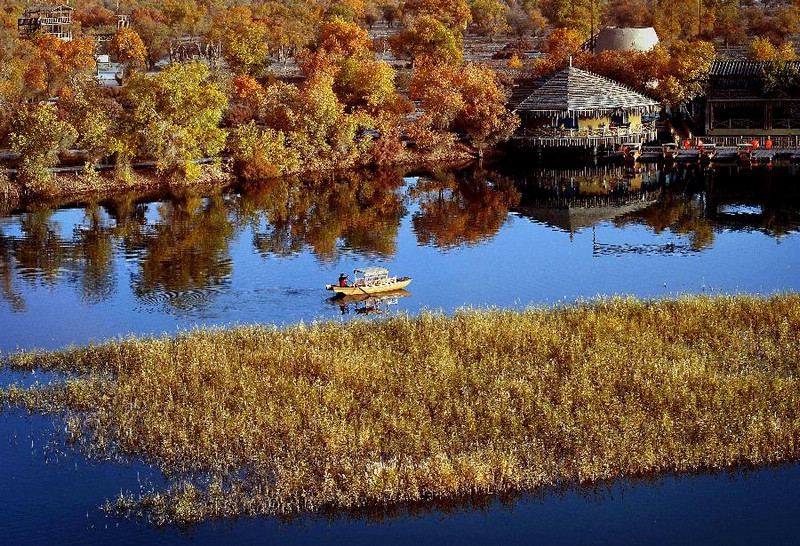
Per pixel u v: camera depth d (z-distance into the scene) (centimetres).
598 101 11219
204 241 7756
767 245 7406
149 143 9850
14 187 9438
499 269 6881
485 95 11675
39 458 4062
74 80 11588
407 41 15712
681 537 3575
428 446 4041
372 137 11688
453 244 7656
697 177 10300
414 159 11644
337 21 15688
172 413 4322
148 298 6222
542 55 17475
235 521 3638
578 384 4522
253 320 5747
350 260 7169
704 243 7525
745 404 4312
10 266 7012
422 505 3741
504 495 3800
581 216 8625
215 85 10856
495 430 4116
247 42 14662
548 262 7056
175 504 3697
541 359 4822
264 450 4019
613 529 3612
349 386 4550
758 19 19025
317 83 11244
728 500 3769
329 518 3662
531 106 11306
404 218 8662
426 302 6084
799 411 4219
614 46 14250
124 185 9869
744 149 10981
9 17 17588
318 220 8575
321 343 5003
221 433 4109
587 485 3850
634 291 6244
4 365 5006
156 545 3500
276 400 4391
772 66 11581
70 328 5672
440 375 4622
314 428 4153
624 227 8162
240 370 4697
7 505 3747
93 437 4197
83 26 19375
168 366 4756
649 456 3912
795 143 11356
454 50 15438
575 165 11300
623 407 4300
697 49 12319
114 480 3906
